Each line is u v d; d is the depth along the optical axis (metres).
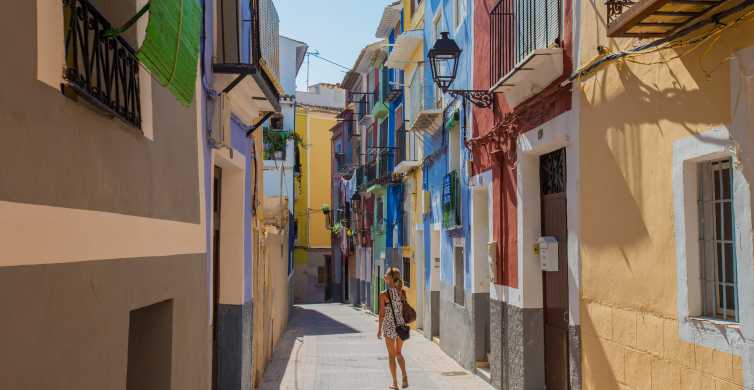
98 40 3.54
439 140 15.93
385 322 11.00
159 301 4.77
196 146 6.04
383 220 26.61
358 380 11.71
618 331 6.30
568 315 8.15
